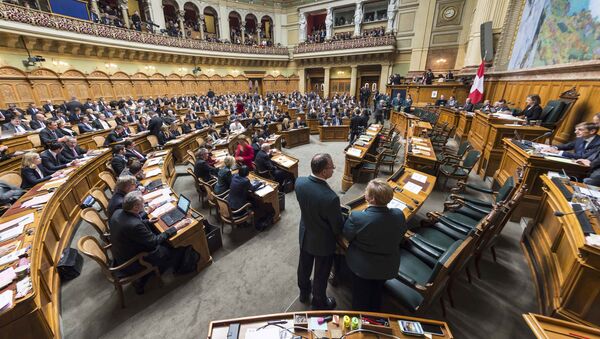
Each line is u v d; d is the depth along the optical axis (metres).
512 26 8.97
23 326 1.97
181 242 3.01
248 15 22.55
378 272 1.89
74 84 13.23
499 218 2.49
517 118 5.21
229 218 3.81
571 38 5.36
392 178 3.79
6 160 4.68
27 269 2.14
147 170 4.95
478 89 8.94
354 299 2.15
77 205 4.45
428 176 3.85
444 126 8.50
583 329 1.42
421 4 16.19
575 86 5.17
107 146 6.68
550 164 3.43
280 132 9.39
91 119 9.47
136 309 2.74
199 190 5.14
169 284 3.07
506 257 3.21
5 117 8.09
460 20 15.22
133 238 2.62
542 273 2.70
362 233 1.83
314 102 16.61
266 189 4.23
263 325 1.74
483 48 10.55
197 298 2.88
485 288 2.78
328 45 20.47
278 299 2.84
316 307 2.59
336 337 1.65
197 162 4.96
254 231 4.17
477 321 2.44
